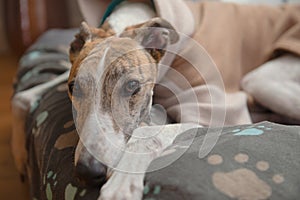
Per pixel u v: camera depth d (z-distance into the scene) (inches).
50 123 51.5
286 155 35.0
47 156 46.4
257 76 63.1
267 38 67.9
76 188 37.4
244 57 66.8
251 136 37.6
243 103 58.6
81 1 60.7
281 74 63.6
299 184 33.1
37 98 63.9
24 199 65.1
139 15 55.2
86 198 35.4
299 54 63.6
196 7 67.4
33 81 72.1
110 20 54.0
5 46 162.1
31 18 141.9
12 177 72.6
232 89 62.7
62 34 101.0
